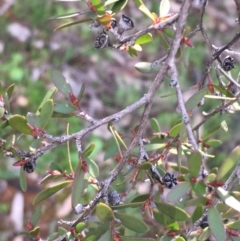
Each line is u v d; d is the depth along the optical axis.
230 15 2.01
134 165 0.91
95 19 0.89
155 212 0.90
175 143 0.92
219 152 1.55
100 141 1.62
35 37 1.89
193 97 0.88
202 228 0.91
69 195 1.55
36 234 0.92
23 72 1.78
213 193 0.84
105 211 0.86
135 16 1.89
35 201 0.89
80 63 1.86
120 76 1.84
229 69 0.93
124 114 0.88
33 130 0.88
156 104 1.65
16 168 1.58
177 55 0.91
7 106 0.89
